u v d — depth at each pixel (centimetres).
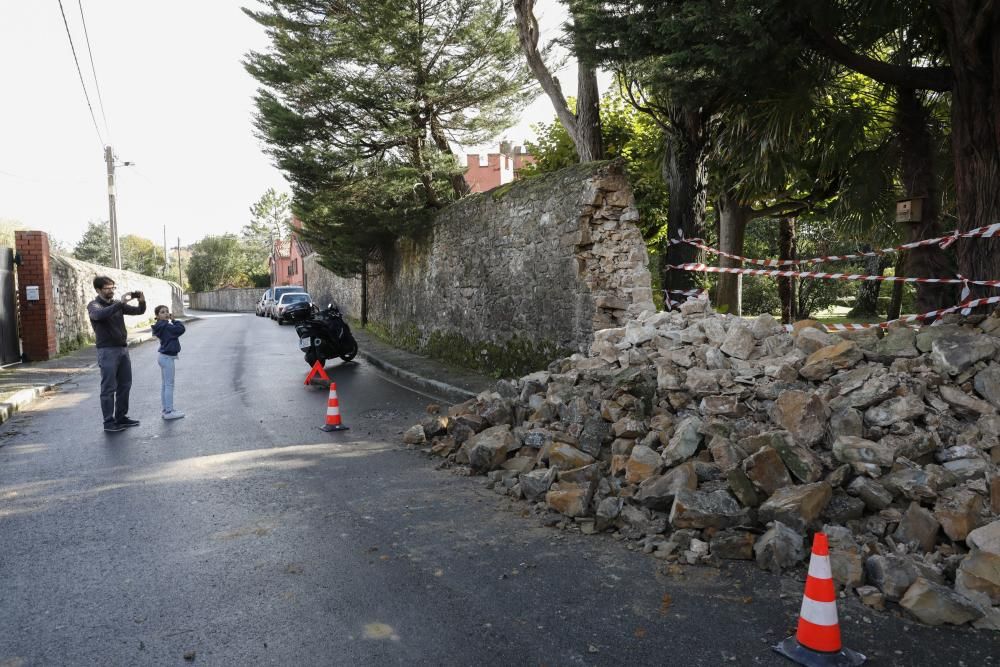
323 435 778
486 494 550
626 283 909
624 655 308
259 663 304
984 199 693
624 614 346
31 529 479
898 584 349
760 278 2673
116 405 829
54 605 363
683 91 785
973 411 477
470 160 3531
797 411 494
